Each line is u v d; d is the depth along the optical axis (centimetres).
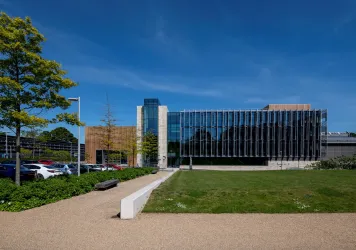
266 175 2447
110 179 1828
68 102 1262
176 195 1143
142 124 5325
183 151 5112
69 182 1275
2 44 1023
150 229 682
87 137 5297
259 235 632
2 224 725
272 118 5003
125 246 557
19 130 1128
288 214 852
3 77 1033
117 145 3872
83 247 551
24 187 999
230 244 570
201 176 2436
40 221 759
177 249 541
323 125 4991
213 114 5125
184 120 5166
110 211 902
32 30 1138
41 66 1120
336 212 880
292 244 571
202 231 664
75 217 811
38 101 1141
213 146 5075
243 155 5000
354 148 5878
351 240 598
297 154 4941
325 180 1797
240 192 1205
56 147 5925
